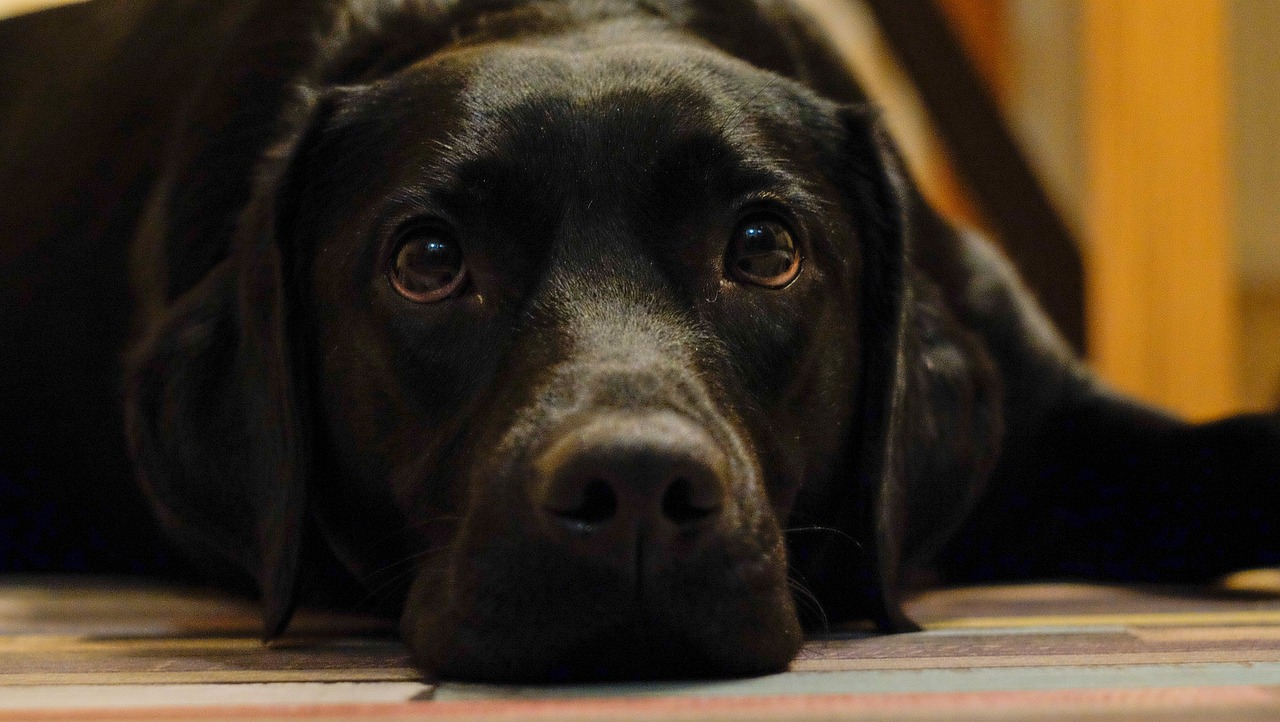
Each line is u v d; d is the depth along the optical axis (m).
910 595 0.68
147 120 0.76
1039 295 1.09
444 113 0.56
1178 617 0.60
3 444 0.77
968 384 0.65
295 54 0.68
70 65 0.83
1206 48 1.26
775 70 0.69
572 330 0.52
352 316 0.57
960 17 1.34
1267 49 1.60
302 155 0.59
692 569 0.48
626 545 0.47
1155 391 1.27
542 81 0.56
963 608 0.64
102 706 0.44
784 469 0.56
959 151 1.07
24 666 0.51
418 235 0.55
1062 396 0.75
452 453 0.54
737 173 0.55
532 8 0.67
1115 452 0.74
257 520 0.60
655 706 0.44
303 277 0.59
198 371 0.62
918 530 0.63
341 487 0.59
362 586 0.61
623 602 0.48
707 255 0.55
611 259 0.54
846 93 0.73
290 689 0.47
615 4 0.68
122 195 0.75
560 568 0.48
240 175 0.67
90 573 0.78
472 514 0.50
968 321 0.73
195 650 0.55
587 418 0.49
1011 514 0.73
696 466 0.47
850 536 0.60
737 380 0.54
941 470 0.63
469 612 0.49
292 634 0.59
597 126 0.55
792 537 0.58
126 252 0.73
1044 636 0.55
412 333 0.55
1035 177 1.08
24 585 0.75
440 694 0.47
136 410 0.64
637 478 0.47
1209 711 0.42
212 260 0.66
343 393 0.58
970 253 0.76
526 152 0.55
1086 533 0.75
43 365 0.76
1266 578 0.73
